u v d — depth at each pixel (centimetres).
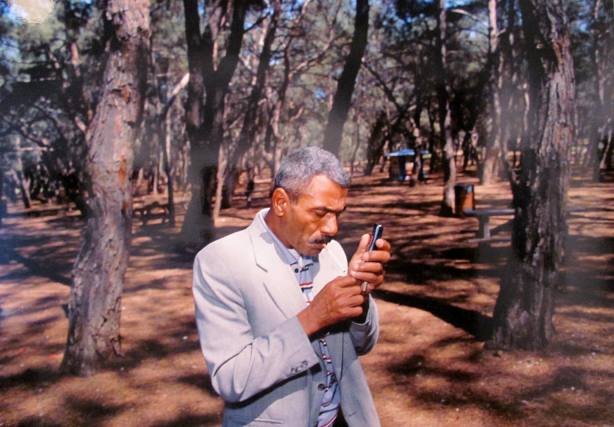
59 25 2106
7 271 1231
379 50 3269
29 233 2002
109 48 548
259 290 182
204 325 184
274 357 170
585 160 3569
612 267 870
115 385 525
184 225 1397
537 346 542
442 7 1798
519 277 544
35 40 2016
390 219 1703
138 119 564
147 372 553
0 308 868
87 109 2041
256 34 3206
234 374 172
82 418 462
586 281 795
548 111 528
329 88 4128
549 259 541
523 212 541
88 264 562
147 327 709
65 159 2886
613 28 2359
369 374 521
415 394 472
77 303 562
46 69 2155
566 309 674
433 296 780
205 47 1334
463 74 3378
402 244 1242
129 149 562
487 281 848
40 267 1260
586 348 542
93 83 2061
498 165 3167
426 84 3109
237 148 2405
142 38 548
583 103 3631
